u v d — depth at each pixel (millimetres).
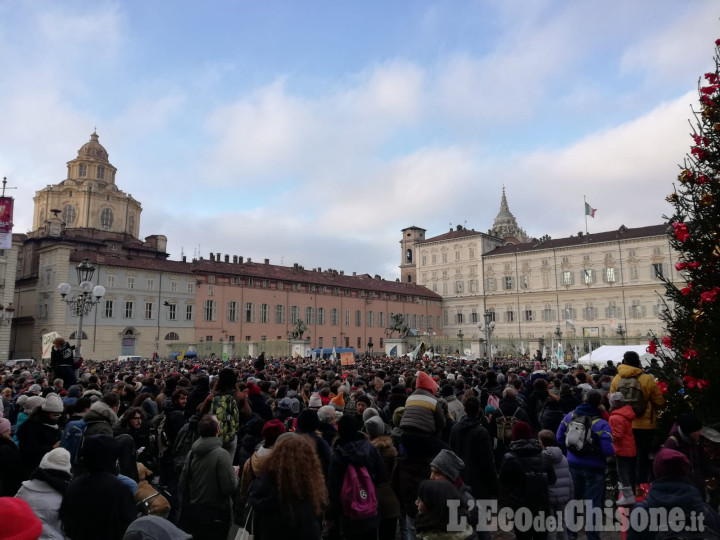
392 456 8156
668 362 9242
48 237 84750
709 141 8742
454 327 116562
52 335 28609
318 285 100438
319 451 7438
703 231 8680
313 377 17469
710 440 7234
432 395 7844
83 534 5238
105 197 99000
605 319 96625
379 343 108312
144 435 10477
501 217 174500
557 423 10898
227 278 87750
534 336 104375
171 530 4418
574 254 101562
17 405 13008
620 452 8680
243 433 10680
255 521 5109
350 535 6270
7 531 3777
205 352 75250
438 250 121250
